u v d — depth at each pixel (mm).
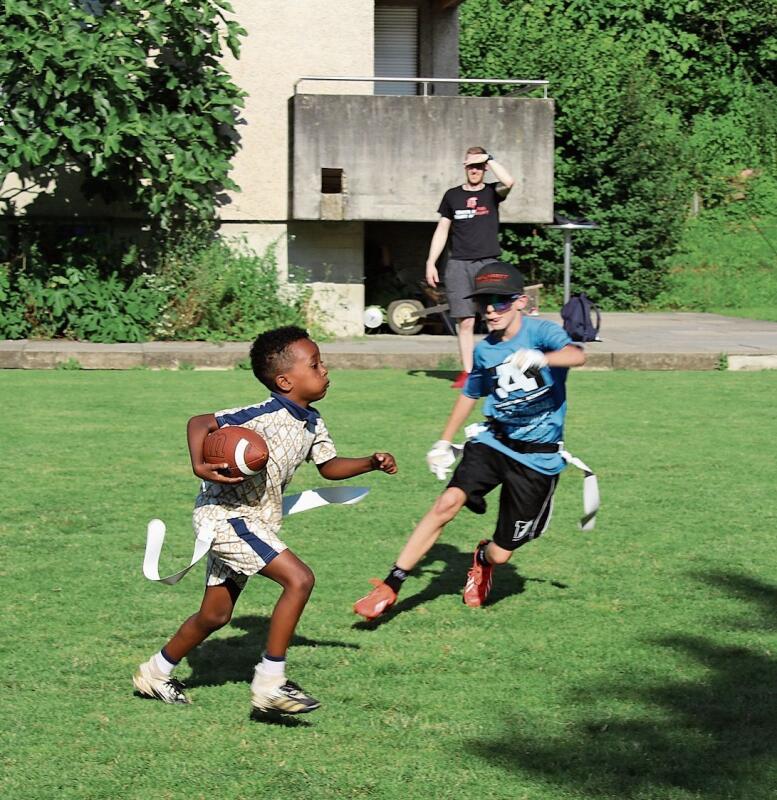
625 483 16891
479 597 11539
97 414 22281
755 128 57844
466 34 49938
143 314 32125
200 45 31891
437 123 34094
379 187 34062
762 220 55312
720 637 10633
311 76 35000
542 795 7578
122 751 8219
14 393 24828
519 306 11188
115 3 31703
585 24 57219
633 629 10859
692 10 58344
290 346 8844
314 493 9305
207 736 8477
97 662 9914
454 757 8148
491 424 11266
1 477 16938
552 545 13742
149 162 32094
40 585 12023
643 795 7570
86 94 29969
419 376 28234
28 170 33500
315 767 7984
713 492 16359
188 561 12938
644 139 50219
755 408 23656
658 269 51000
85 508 15211
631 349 30672
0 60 29109
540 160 34500
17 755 8148
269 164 35125
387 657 10094
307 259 35594
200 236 34062
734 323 41625
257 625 10914
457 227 23656
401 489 16531
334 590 11945
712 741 8391
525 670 9812
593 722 8727
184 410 22812
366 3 35250
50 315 32094
